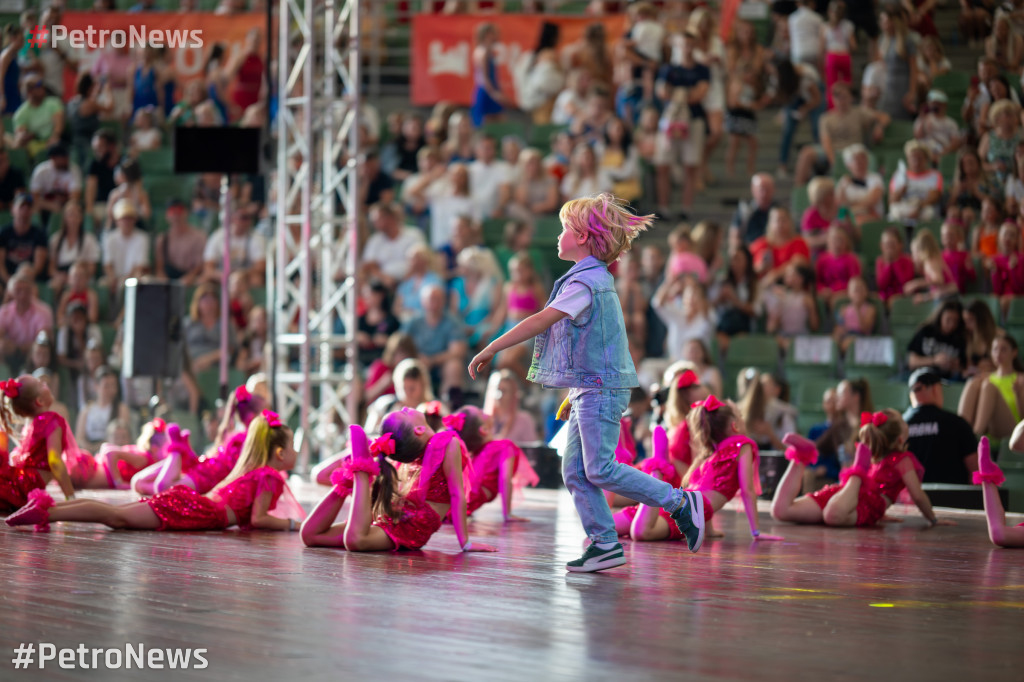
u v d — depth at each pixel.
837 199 14.13
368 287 13.88
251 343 13.45
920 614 3.75
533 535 6.43
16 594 3.85
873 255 13.77
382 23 18.03
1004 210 13.50
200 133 10.94
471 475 7.46
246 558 5.08
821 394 12.12
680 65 15.19
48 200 15.45
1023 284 12.62
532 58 16.36
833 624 3.53
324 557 5.18
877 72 15.17
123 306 14.35
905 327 12.77
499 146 16.19
